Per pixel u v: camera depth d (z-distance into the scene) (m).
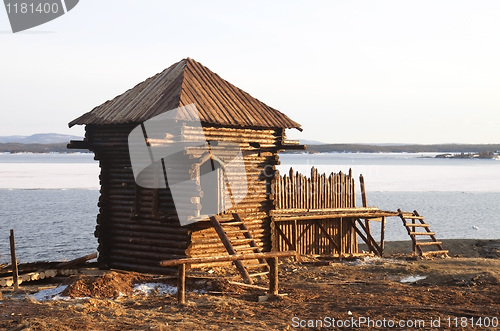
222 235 20.22
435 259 26.55
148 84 24.77
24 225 56.34
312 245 27.69
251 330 12.09
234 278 19.00
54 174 176.75
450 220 61.25
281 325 12.77
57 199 87.44
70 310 13.73
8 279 18.98
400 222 59.03
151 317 13.20
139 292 17.11
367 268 22.81
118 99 24.38
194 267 21.06
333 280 19.92
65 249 41.88
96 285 17.05
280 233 25.95
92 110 24.16
